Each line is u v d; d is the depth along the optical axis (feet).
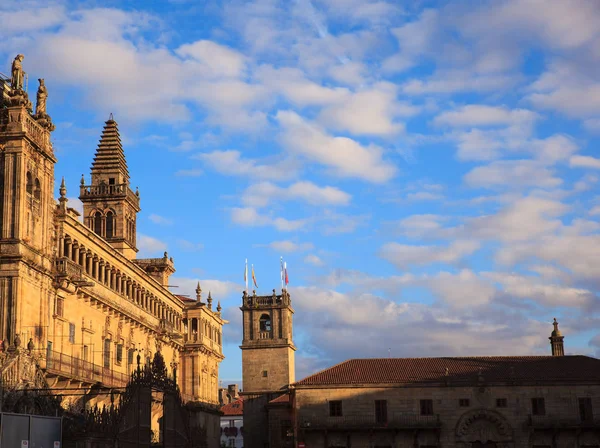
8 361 177.27
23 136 202.08
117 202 329.31
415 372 288.10
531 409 275.39
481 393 277.23
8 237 198.59
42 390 182.91
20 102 204.03
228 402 604.49
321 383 280.92
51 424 148.15
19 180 201.26
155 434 287.28
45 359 201.57
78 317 238.07
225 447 477.77
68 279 223.10
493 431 276.00
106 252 264.31
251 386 416.46
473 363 296.10
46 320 211.41
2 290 196.03
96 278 255.91
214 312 413.18
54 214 222.69
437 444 274.77
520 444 273.13
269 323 427.33
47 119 217.15
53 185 222.28
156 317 322.96
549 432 273.54
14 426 137.39
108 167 333.83
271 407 341.41
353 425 274.98
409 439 275.39
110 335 266.77
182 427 244.01
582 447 272.92
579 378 276.41
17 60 209.26
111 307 264.31
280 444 335.88
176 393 239.30
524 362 295.28
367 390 279.49
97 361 253.44
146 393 211.82
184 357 373.81
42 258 211.00
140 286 304.91
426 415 276.62
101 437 178.50
